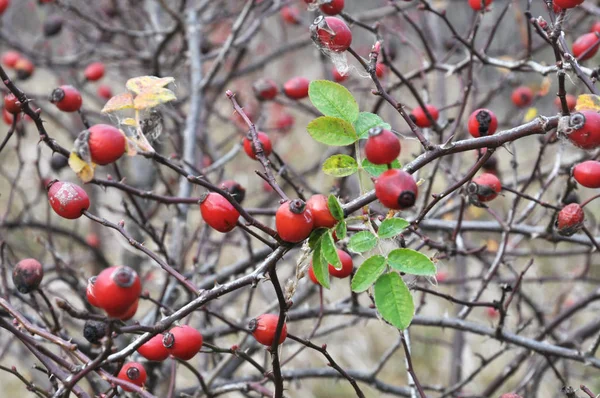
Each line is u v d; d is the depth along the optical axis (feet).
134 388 5.78
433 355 21.52
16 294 9.02
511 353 19.65
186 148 12.93
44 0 16.07
